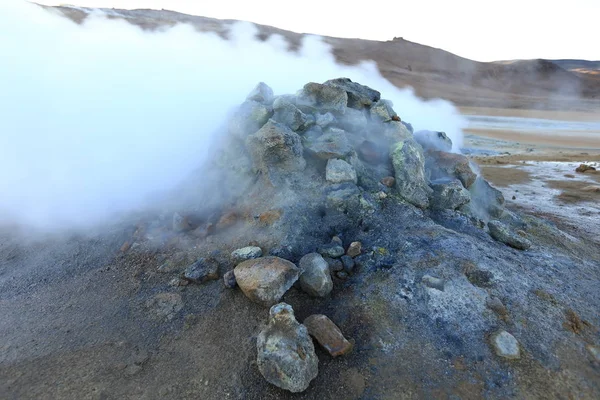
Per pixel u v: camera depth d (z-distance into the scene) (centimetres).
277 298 300
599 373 252
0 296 373
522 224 485
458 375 251
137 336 304
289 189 418
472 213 459
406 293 311
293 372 242
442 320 288
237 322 301
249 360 270
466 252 348
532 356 261
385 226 390
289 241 365
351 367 262
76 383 261
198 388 255
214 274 348
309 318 289
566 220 570
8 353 293
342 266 349
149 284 364
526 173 934
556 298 314
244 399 247
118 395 251
